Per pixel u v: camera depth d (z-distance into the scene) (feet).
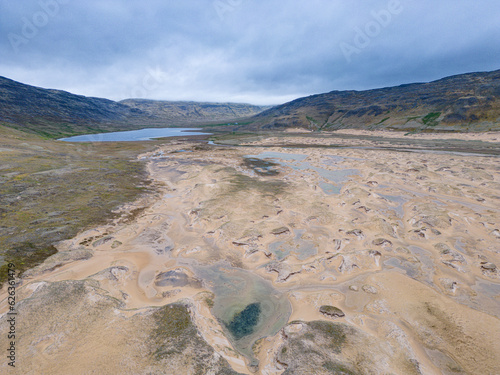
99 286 55.16
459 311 51.08
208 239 81.76
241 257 72.95
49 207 96.58
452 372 39.50
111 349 40.22
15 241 71.77
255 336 48.14
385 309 52.19
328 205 103.50
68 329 43.45
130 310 49.14
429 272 64.75
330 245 77.82
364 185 135.23
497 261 67.15
